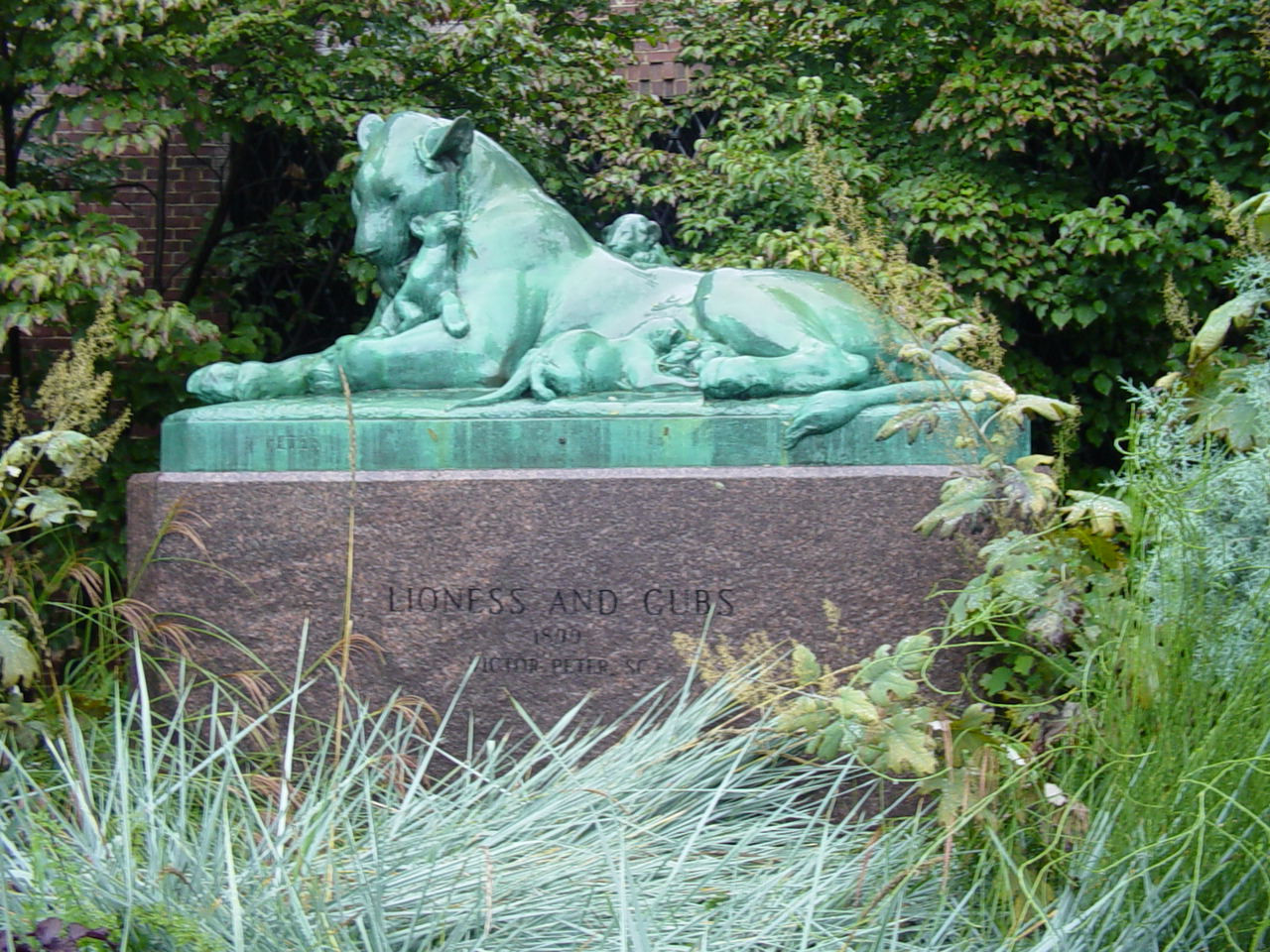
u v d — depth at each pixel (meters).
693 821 3.65
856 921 3.16
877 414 4.16
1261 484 3.23
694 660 3.78
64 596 6.20
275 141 8.34
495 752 3.88
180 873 3.05
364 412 4.29
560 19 8.05
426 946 2.97
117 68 6.49
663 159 7.55
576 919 3.13
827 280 4.62
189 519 4.24
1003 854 3.09
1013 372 7.24
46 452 4.54
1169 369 6.79
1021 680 3.89
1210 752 2.93
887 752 3.13
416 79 7.62
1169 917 2.92
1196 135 7.17
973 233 6.86
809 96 7.09
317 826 3.32
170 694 4.18
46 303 5.97
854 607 4.04
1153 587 3.21
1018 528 3.75
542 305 4.64
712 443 4.18
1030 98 7.08
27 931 2.87
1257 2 5.67
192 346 6.75
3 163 7.61
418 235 4.69
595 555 4.12
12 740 3.92
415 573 4.17
